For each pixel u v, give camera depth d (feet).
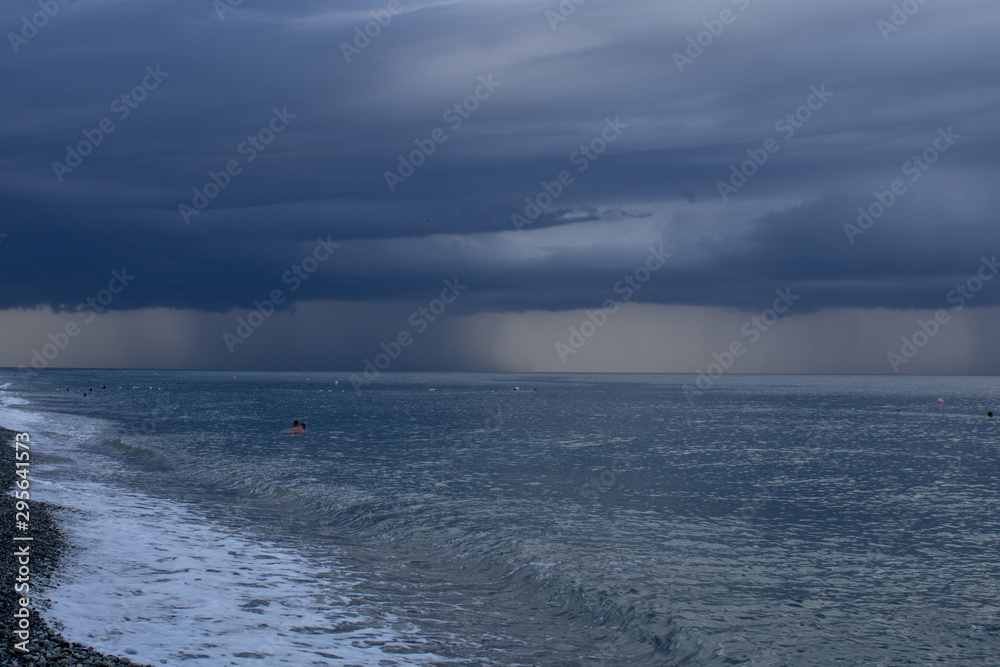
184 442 172.76
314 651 44.19
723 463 145.69
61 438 164.96
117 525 74.43
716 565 67.10
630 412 328.49
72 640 41.73
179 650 42.37
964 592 60.34
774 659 46.01
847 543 77.25
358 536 77.20
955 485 119.65
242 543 70.85
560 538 76.28
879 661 46.14
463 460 144.97
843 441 195.72
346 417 277.23
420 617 52.01
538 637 49.19
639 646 48.03
